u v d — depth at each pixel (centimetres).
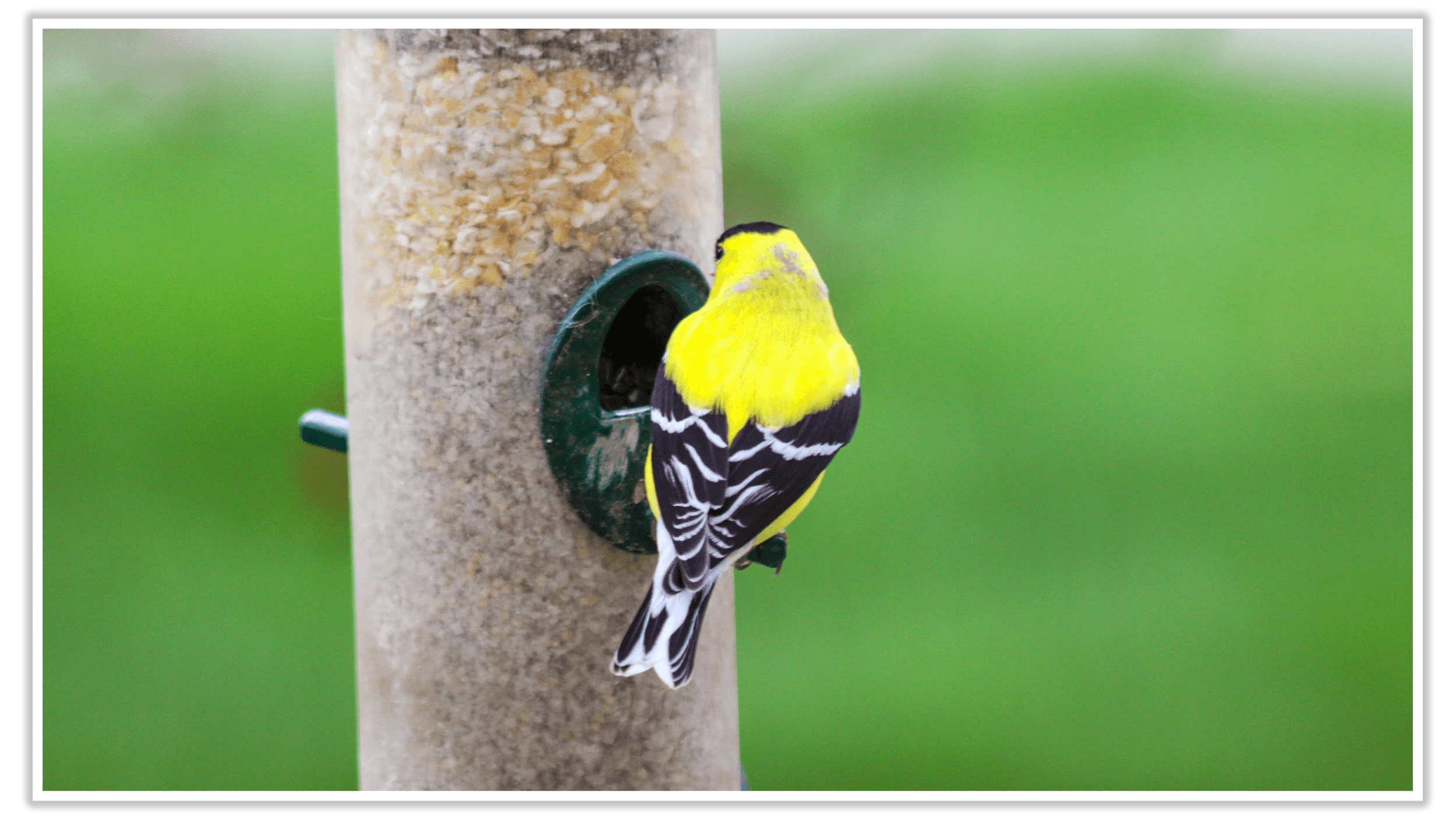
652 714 556
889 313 1273
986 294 1309
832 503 1214
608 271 526
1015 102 1384
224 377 1166
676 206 550
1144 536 1194
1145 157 1411
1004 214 1339
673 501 467
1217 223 1396
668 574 461
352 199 550
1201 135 1416
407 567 548
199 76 1154
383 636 557
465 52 523
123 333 1167
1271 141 1415
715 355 489
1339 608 1128
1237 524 1215
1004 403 1270
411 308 537
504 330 529
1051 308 1327
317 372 1174
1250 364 1309
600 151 530
